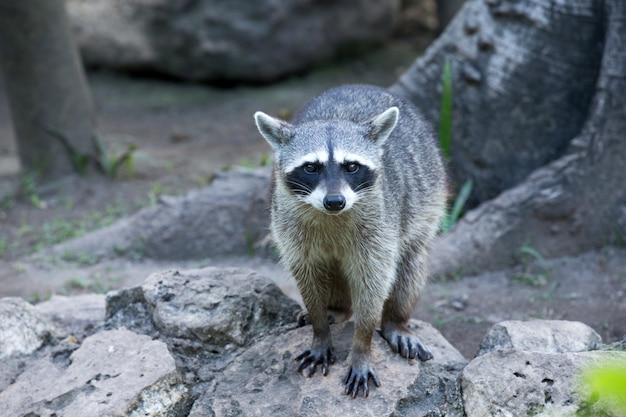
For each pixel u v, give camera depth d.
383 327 7.34
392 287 7.34
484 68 11.82
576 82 11.27
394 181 7.13
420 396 6.55
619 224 10.94
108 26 21.67
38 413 6.39
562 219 10.95
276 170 7.04
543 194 10.90
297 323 7.62
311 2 20.95
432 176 8.05
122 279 11.33
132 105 21.28
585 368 5.93
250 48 20.78
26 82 14.60
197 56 21.14
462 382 6.44
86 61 22.45
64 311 8.66
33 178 15.09
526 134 11.71
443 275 10.74
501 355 6.39
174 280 7.74
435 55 12.34
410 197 7.44
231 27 20.59
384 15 22.39
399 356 6.99
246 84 21.64
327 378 6.71
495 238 10.95
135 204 14.15
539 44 11.32
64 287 11.07
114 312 7.91
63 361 7.22
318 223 6.66
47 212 14.14
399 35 24.23
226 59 20.91
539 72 11.41
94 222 13.59
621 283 10.13
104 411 6.23
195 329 7.27
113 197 14.68
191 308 7.43
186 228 12.08
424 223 7.71
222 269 8.03
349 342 7.24
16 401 6.59
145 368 6.71
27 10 14.13
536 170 11.61
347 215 6.57
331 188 6.36
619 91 10.46
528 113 11.62
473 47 11.93
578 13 10.98
